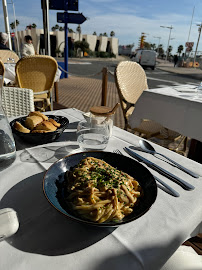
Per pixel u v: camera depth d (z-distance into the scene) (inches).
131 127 96.7
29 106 74.4
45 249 18.9
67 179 26.2
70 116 56.5
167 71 733.3
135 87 109.2
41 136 37.2
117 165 30.2
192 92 88.5
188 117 74.5
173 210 24.2
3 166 30.6
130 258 18.2
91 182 23.7
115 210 21.1
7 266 17.2
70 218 19.1
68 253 18.6
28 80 120.6
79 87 321.7
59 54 1412.4
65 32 372.5
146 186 25.7
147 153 38.4
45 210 23.8
